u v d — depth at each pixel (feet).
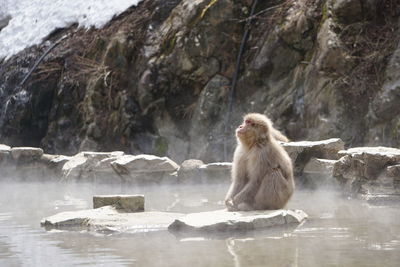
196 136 71.20
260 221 30.35
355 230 29.50
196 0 75.00
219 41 72.59
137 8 85.61
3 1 105.60
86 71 81.92
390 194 40.27
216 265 22.53
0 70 94.27
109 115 77.82
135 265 22.77
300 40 67.56
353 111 61.41
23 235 29.86
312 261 22.81
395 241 26.45
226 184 50.60
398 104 58.80
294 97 65.82
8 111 87.97
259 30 71.82
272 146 34.12
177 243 27.14
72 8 93.76
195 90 73.82
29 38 94.53
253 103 69.00
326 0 66.44
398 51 61.21
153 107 75.41
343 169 43.19
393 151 42.37
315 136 62.08
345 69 62.90
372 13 64.90
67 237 29.25
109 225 31.37
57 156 59.82
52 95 86.48
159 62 75.77
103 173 53.31
